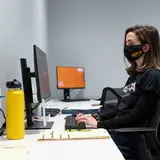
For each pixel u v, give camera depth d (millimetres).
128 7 3648
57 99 3402
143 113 1414
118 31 3646
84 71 3594
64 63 3621
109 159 847
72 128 1335
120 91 2828
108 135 1175
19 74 1868
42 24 3080
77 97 3605
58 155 893
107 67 3645
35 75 1322
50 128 1384
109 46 3645
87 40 3635
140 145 1321
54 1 3602
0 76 1399
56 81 3332
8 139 1115
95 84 3631
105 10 3639
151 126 1394
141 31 1570
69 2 3613
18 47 1851
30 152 928
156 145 1340
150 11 3660
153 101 1416
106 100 2791
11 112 1100
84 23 3631
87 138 1123
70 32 3621
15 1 1765
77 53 3629
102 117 1713
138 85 1491
